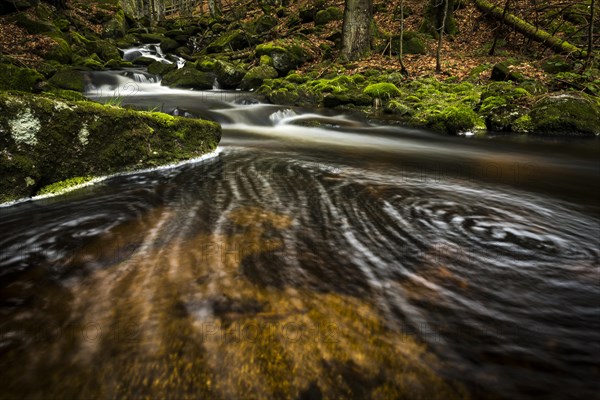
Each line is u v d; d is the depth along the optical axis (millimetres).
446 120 8977
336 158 6309
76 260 2549
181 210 3570
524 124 8977
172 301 2072
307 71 15992
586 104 8781
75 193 4020
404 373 1613
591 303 2199
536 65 12820
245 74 15117
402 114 10445
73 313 1985
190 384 1532
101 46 17859
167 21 29828
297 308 2031
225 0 35844
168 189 4234
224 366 1614
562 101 8922
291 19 22672
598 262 2713
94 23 21922
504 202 4129
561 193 4559
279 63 16219
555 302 2199
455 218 3559
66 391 1500
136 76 14711
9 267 2471
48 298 2123
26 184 3713
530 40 15000
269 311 1998
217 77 15016
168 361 1638
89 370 1596
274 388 1521
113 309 2010
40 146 3807
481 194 4414
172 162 5215
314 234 3064
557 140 8156
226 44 20562
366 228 3238
